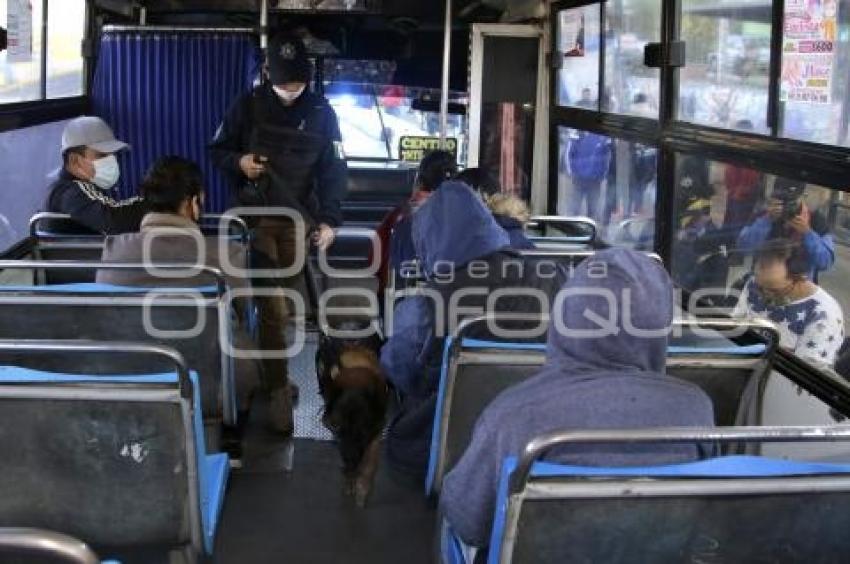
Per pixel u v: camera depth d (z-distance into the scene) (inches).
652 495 67.8
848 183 103.7
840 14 104.3
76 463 91.5
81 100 218.4
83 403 88.2
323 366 162.9
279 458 157.0
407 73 257.4
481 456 77.4
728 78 134.0
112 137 176.7
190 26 232.1
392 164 261.6
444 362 114.6
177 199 142.3
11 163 171.8
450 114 257.6
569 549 69.9
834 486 69.0
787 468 69.4
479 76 235.6
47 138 192.7
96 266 126.0
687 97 150.3
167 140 231.8
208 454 136.5
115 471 92.1
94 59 227.5
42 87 189.9
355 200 260.8
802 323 117.4
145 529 95.9
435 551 100.1
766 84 122.3
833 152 106.8
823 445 108.7
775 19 118.8
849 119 103.7
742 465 69.4
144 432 90.0
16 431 89.5
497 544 69.9
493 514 78.2
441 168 177.6
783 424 119.3
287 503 141.4
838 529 71.6
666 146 154.8
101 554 97.1
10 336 125.0
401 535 133.7
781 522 70.8
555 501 67.5
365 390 143.4
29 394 86.9
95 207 170.7
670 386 75.3
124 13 237.6
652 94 163.6
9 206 171.6
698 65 145.2
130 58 227.8
